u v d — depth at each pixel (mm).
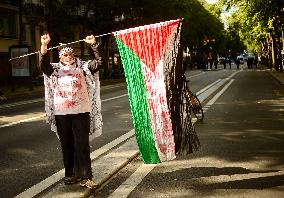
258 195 5363
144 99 6145
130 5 42688
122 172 6602
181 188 5711
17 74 29375
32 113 15688
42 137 10133
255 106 15570
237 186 5758
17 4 40469
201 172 6508
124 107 16641
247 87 26000
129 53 6133
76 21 40406
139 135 6191
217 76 43031
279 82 29516
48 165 7277
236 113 13633
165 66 6121
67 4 36562
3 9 38312
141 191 5613
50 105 5820
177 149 6203
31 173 6754
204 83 30984
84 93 5758
